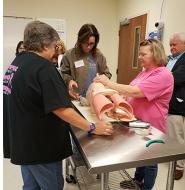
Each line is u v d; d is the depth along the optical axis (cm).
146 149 115
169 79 159
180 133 252
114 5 507
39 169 128
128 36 446
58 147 124
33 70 110
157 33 328
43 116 116
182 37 249
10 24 471
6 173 244
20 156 119
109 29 516
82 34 226
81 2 492
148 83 155
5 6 463
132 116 151
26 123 115
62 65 244
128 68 452
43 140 119
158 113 165
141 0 392
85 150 113
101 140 124
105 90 152
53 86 108
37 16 479
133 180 201
